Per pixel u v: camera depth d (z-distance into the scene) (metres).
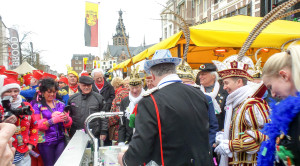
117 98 3.76
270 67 1.14
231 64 1.92
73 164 1.33
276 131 1.12
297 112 0.89
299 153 0.89
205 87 3.01
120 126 3.11
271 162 1.19
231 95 1.91
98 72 5.16
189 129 1.32
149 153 1.26
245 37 3.22
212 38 3.23
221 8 14.60
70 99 3.49
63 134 3.03
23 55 27.77
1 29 35.56
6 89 2.26
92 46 14.62
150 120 1.29
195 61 6.57
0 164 0.82
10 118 2.04
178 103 1.34
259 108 1.70
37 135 2.63
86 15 14.39
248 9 11.56
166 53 1.54
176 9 20.80
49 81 3.06
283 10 1.82
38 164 2.89
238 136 1.78
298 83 0.96
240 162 1.80
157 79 1.54
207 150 1.41
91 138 1.77
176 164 1.27
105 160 1.87
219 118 2.96
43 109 2.96
